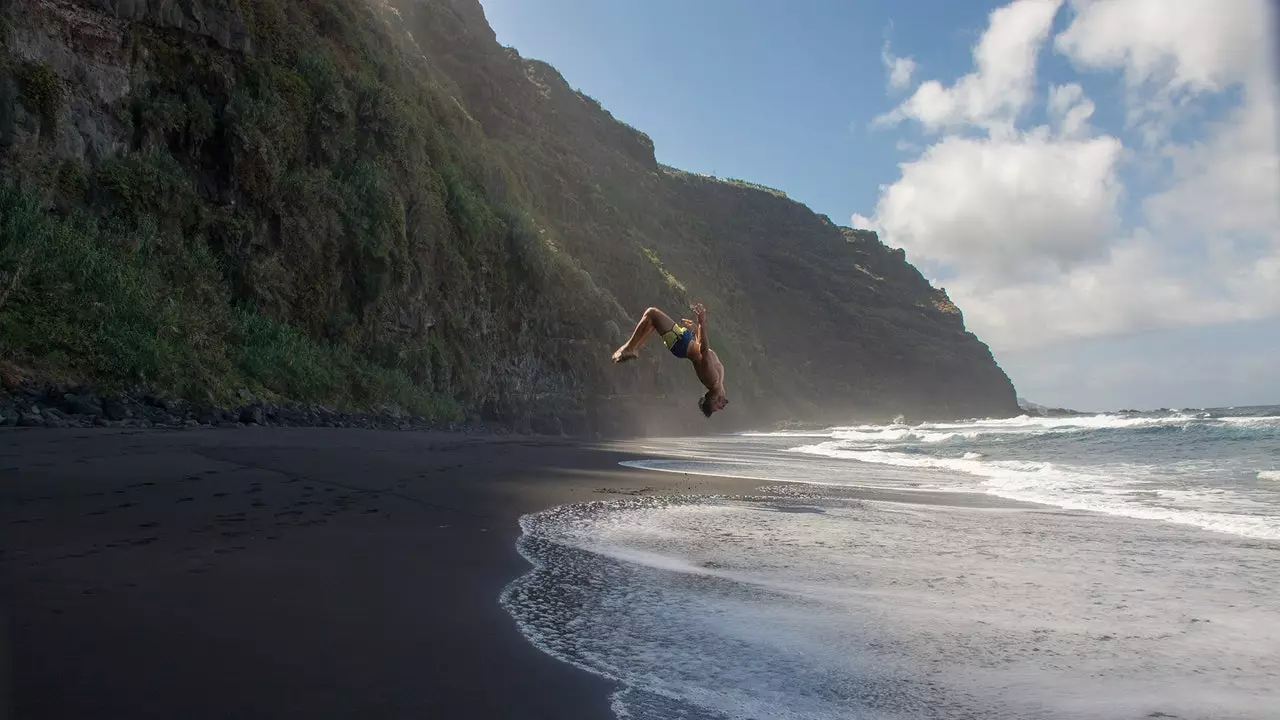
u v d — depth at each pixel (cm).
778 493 1259
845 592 558
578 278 6228
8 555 538
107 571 505
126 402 1958
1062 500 1239
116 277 2216
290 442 1691
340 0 4197
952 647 436
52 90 2314
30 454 1134
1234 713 346
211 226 2817
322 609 447
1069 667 407
